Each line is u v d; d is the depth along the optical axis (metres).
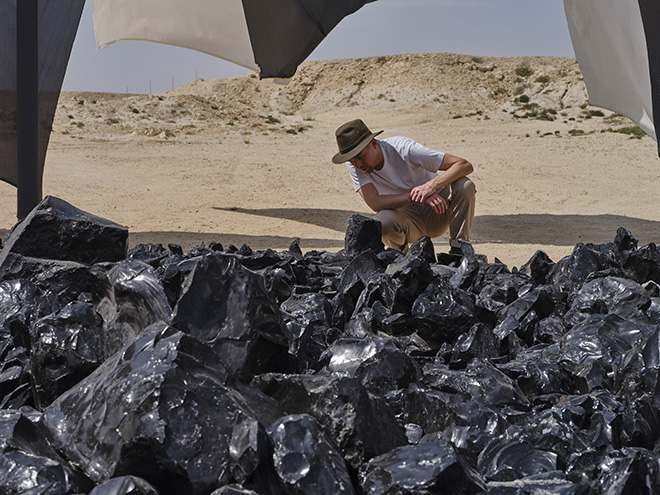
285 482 1.35
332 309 3.02
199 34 9.26
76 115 27.58
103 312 2.13
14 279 2.88
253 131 25.88
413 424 1.87
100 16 9.41
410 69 47.59
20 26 6.08
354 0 7.00
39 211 3.12
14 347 2.38
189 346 1.58
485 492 1.40
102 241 3.17
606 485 1.49
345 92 46.22
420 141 23.31
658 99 5.67
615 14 6.56
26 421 1.53
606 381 2.16
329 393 1.60
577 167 16.25
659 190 13.16
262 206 10.96
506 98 44.31
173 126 26.36
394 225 5.11
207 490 1.36
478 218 10.19
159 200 11.26
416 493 1.35
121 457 1.37
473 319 2.65
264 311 1.95
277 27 7.33
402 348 2.52
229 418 1.46
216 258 1.95
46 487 1.35
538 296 2.95
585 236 8.66
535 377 2.17
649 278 3.54
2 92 6.21
